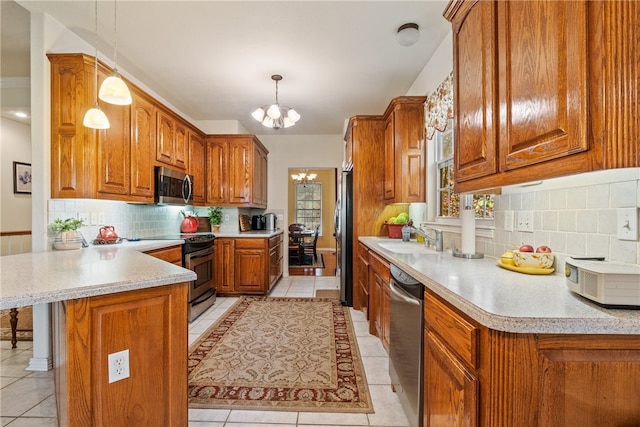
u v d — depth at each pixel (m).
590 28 0.81
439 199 2.89
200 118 4.76
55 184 2.32
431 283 1.23
